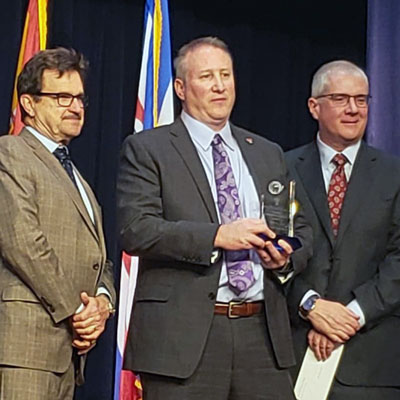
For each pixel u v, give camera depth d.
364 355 4.54
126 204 3.98
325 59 8.18
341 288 4.55
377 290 4.48
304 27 8.13
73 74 4.12
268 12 8.04
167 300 3.90
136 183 4.00
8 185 3.86
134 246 3.90
